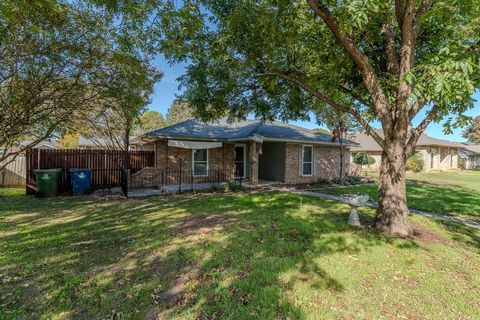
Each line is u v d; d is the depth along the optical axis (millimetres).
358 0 3748
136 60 7973
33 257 4379
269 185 14109
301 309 2947
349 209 8023
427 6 5059
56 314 2922
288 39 6312
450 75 3369
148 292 3354
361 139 31266
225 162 15391
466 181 16891
